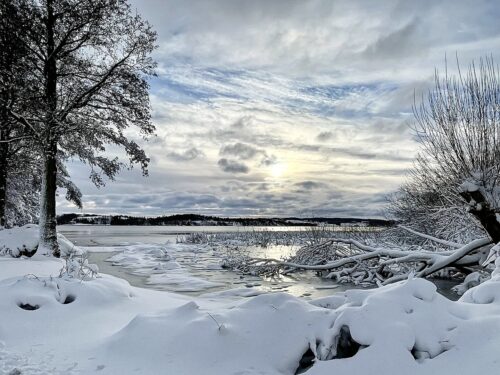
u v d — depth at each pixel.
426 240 18.64
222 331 5.00
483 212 10.16
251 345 4.84
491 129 10.70
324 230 21.84
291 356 4.72
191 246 30.62
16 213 29.20
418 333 4.57
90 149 19.55
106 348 5.22
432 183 14.62
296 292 12.62
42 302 6.96
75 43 18.12
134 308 7.51
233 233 39.12
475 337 4.50
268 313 5.24
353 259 14.98
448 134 11.34
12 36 15.89
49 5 16.83
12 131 21.22
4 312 6.52
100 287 7.80
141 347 5.03
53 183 17.03
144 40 17.56
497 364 4.04
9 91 15.96
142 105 18.31
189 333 5.05
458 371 4.12
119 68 17.81
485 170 10.41
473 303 5.62
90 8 16.75
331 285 14.17
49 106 16.33
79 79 18.44
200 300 9.65
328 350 4.69
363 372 4.27
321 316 5.10
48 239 16.62
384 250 14.66
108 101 17.94
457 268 13.44
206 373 4.52
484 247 12.75
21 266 12.52
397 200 25.53
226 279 15.23
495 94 11.11
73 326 6.32
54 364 4.86
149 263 19.64
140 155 18.50
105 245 31.92
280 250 27.36
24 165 22.52
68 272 8.69
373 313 4.72
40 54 17.88
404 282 5.36
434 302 5.04
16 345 5.57
